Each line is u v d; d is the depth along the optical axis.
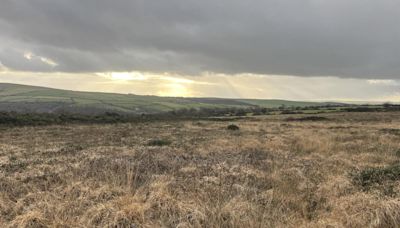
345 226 6.08
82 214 6.62
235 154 14.09
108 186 7.79
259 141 19.78
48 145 19.84
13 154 15.53
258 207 6.82
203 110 116.19
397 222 6.04
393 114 70.75
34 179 9.27
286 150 15.86
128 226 6.11
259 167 10.90
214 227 6.10
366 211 6.41
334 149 16.02
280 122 53.88
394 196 6.97
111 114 62.12
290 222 6.29
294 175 9.41
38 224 6.16
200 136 24.95
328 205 7.16
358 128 34.19
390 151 14.52
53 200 7.16
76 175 9.06
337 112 81.50
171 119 66.31
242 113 98.94
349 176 8.96
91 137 25.70
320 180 9.13
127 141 21.50
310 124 45.22
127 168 9.60
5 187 8.41
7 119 41.44
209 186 8.23
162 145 18.44
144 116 69.94
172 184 8.29
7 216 6.63
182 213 6.50
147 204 6.78
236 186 8.20
